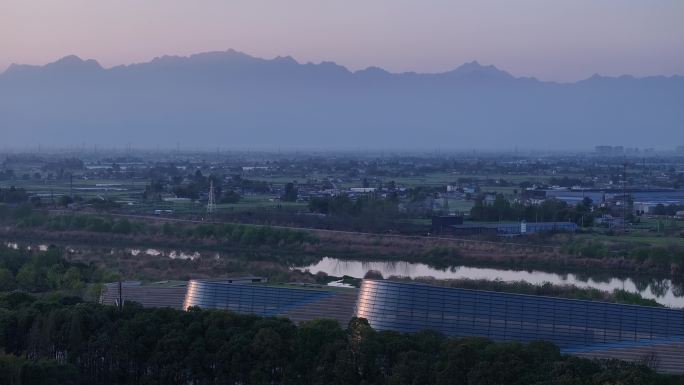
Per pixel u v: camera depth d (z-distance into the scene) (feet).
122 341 624.59
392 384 559.79
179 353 615.98
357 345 591.37
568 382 518.37
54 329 649.20
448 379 546.26
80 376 617.62
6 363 596.29
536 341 625.41
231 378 602.03
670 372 645.10
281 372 601.21
